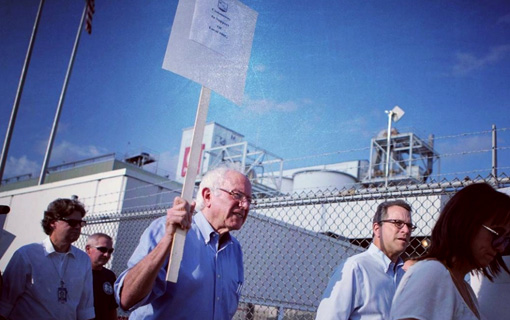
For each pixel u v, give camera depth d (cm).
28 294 308
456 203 161
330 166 2308
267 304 485
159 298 231
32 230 1202
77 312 332
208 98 207
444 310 145
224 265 250
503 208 157
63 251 327
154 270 196
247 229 545
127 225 776
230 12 223
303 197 382
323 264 522
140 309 235
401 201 282
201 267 237
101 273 393
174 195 1144
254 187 1794
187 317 228
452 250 157
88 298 340
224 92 211
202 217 252
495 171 300
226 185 248
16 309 307
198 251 241
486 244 156
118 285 215
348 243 438
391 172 2052
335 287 257
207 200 253
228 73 215
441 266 152
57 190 1191
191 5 214
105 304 387
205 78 207
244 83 218
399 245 270
